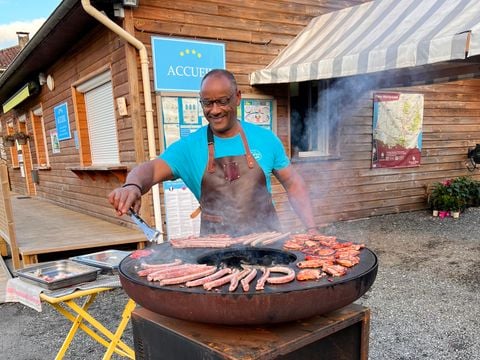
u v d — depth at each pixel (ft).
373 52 11.86
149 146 13.93
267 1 16.48
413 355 7.89
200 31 14.90
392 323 9.37
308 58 14.49
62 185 25.13
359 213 21.29
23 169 35.94
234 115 5.66
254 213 5.97
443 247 16.02
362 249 4.86
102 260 7.93
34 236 15.33
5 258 16.93
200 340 3.87
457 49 9.73
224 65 15.60
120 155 15.61
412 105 22.07
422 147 23.18
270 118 17.17
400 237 17.69
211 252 4.92
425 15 12.22
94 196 19.85
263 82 15.75
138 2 13.44
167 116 14.44
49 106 24.66
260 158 6.01
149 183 5.66
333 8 18.61
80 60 18.13
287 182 6.47
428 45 10.37
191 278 3.77
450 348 8.14
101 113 17.57
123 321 7.00
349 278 3.65
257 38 16.39
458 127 24.57
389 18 13.69
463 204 22.48
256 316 3.33
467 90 24.40
